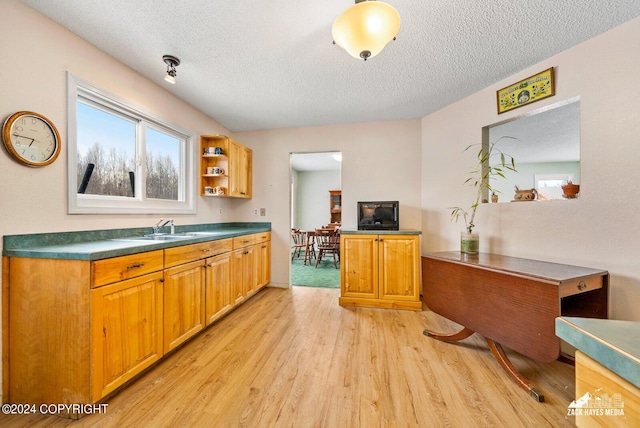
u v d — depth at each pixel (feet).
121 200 7.07
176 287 6.32
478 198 8.57
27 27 4.92
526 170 18.78
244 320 8.52
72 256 4.42
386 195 11.35
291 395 5.00
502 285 5.49
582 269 5.55
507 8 4.99
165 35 5.78
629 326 1.86
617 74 5.47
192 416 4.48
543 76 6.75
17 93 4.80
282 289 12.01
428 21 5.33
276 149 12.35
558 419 4.42
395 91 8.55
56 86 5.39
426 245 10.76
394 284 9.68
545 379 5.53
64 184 5.56
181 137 9.39
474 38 5.88
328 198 24.16
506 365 5.64
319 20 5.33
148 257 5.53
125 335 5.01
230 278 8.75
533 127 11.33
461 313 6.46
